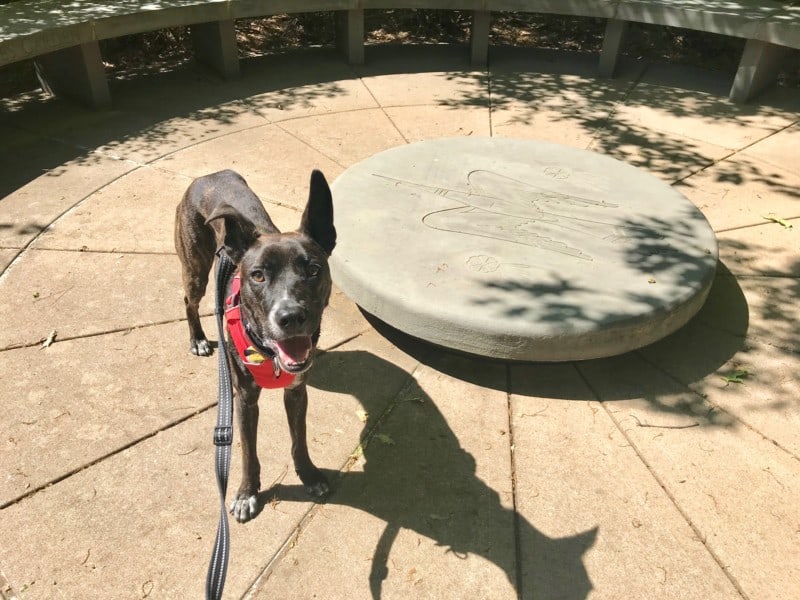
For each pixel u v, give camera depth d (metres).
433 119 7.40
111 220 5.49
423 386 4.03
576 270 4.38
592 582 2.96
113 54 8.88
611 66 8.63
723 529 3.20
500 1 8.52
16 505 3.21
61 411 3.74
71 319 4.41
